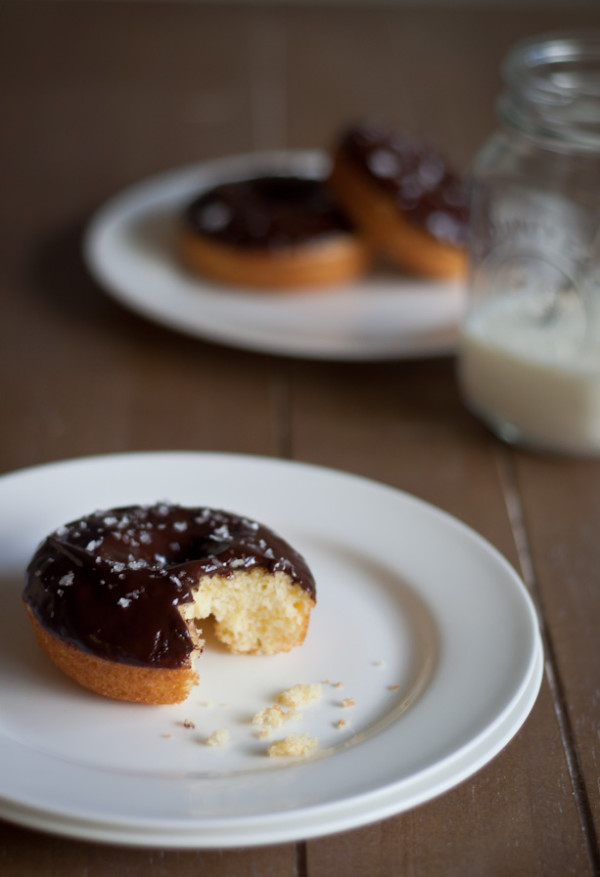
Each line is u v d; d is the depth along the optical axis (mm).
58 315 847
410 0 1567
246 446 747
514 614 617
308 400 785
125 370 800
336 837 565
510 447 758
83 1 1476
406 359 827
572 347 739
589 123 723
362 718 590
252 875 557
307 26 1414
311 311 838
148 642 585
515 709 584
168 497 669
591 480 737
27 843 562
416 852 563
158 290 845
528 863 562
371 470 734
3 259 899
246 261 845
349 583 640
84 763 570
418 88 1209
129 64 1264
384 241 870
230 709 593
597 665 633
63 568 601
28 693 593
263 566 611
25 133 1086
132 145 1073
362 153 872
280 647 614
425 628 623
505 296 766
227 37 1366
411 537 653
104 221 912
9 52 1283
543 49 769
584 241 734
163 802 551
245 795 554
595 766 594
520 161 742
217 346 827
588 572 680
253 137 1099
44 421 755
